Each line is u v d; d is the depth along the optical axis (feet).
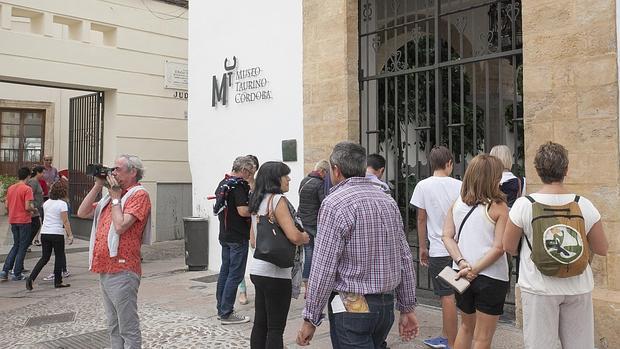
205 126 29.99
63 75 38.65
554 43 16.93
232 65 28.32
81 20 39.70
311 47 24.45
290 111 25.50
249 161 19.51
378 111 23.73
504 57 19.17
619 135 15.72
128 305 13.92
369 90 24.70
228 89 28.66
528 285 10.84
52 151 56.49
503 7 22.40
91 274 31.55
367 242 9.99
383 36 25.17
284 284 14.19
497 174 12.48
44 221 27.89
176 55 45.62
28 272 32.19
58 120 56.80
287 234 13.84
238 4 28.09
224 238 19.19
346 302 10.00
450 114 20.57
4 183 50.83
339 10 23.35
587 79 16.25
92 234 14.53
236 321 19.26
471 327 12.85
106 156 42.50
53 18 38.40
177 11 45.65
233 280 19.10
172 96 45.29
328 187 21.01
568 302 10.71
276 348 13.94
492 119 29.19
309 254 21.66
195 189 30.63
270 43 26.45
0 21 35.68
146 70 43.55
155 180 44.11
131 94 42.60
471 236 12.39
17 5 36.29
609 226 15.78
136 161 14.55
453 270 12.60
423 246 16.01
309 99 24.52
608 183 15.79
